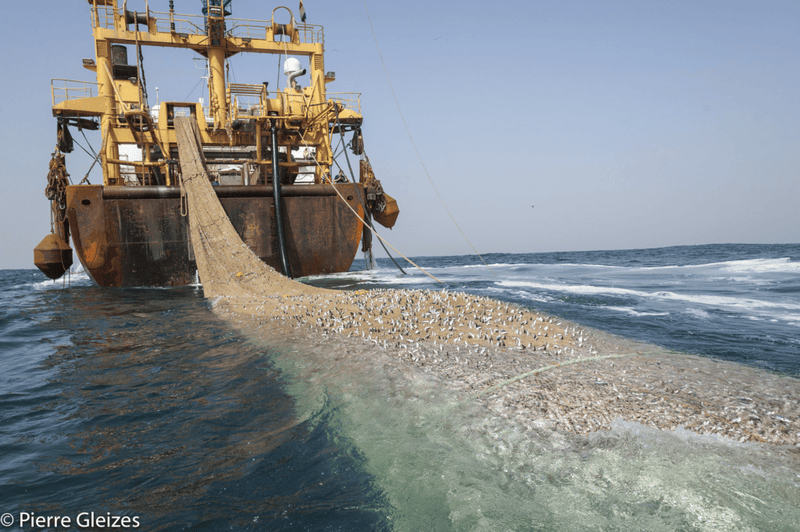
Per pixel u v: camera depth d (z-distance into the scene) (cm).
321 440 507
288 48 2742
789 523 335
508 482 405
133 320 1338
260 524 365
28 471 460
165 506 394
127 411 618
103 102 2498
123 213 2252
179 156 2427
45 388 727
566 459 432
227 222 2211
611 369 684
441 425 518
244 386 704
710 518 346
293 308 1271
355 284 2238
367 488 411
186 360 869
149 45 2594
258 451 491
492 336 883
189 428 556
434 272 3102
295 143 2788
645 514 354
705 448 441
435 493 397
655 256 5112
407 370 698
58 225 2347
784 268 2527
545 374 658
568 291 1800
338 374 719
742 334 966
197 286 2266
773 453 429
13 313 1521
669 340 910
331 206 2595
